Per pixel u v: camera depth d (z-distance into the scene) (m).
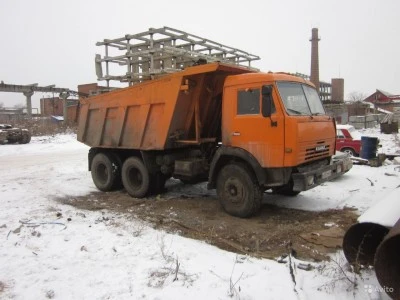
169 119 7.61
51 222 6.52
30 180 11.13
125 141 8.80
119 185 9.58
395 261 3.51
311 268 4.48
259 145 6.33
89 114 9.73
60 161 15.69
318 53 45.78
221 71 7.12
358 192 8.31
